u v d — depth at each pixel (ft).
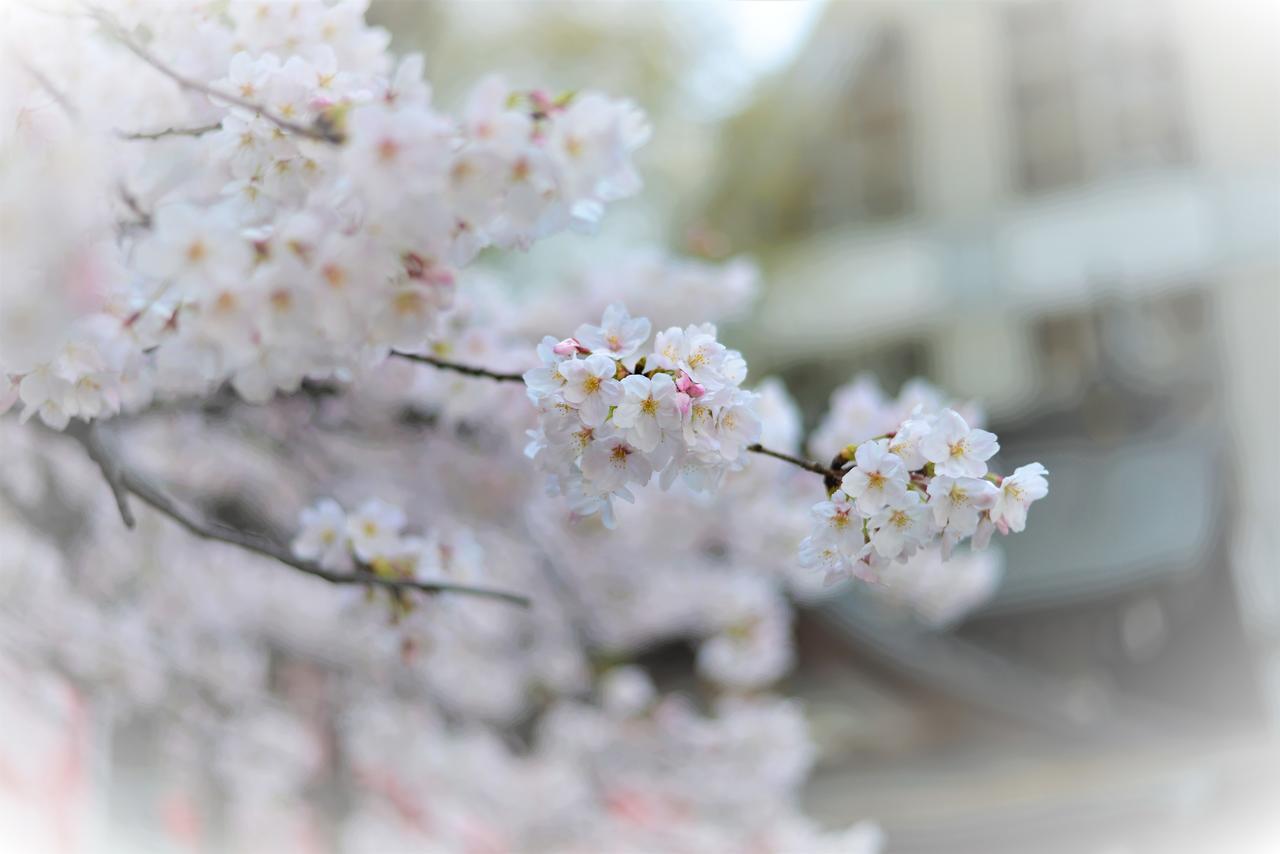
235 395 7.62
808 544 4.28
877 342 44.83
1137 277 38.11
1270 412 33.42
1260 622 22.76
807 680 18.01
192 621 10.67
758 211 46.14
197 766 10.83
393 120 3.61
